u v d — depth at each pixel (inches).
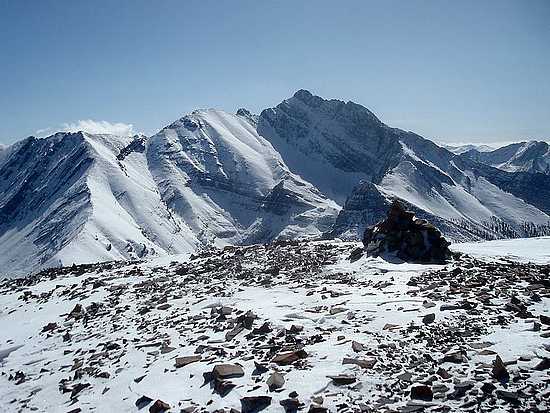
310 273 1253.1
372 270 1187.3
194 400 594.2
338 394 546.0
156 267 1683.1
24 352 962.7
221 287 1195.3
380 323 755.4
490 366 556.7
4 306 1421.0
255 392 577.3
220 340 788.0
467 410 483.5
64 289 1502.2
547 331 636.7
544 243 1771.7
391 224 1382.9
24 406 699.4
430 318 729.6
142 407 609.6
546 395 486.6
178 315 991.0
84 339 964.0
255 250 1737.2
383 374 575.2
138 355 788.6
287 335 751.1
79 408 647.8
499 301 793.6
